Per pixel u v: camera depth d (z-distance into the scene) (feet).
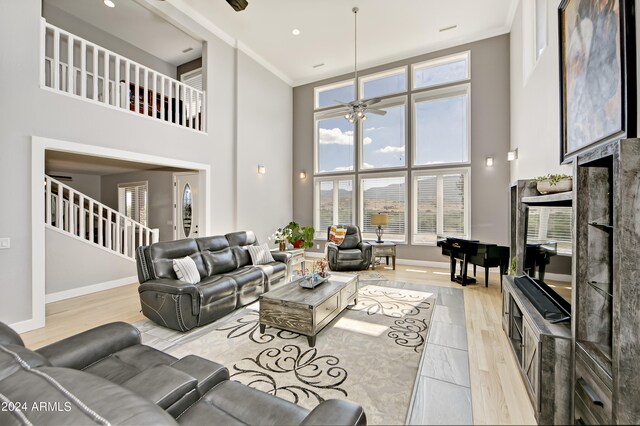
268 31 18.30
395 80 21.97
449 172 19.83
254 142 21.13
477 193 18.97
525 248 9.39
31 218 10.22
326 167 24.93
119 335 6.00
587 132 7.23
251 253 15.20
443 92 19.95
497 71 18.31
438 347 8.69
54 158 17.31
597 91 6.72
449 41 19.24
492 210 18.51
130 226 16.66
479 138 18.88
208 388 4.62
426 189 20.72
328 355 8.25
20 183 10.02
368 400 6.31
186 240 12.67
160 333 9.77
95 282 14.67
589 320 5.37
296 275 18.03
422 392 6.58
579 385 5.28
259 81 21.58
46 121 10.75
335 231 20.67
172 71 22.84
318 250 25.11
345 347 8.72
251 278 12.80
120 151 13.24
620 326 4.38
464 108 19.61
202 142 17.34
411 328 10.07
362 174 23.06
